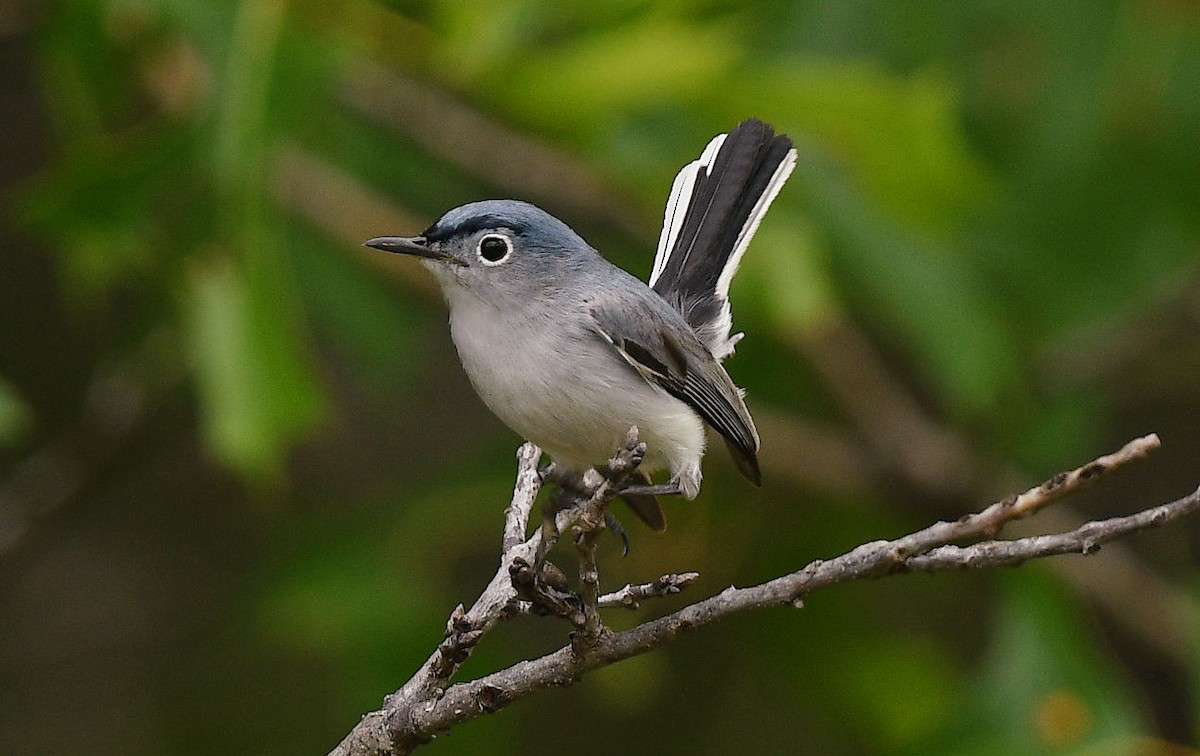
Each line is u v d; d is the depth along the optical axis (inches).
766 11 453.1
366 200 486.9
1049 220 464.1
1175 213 463.2
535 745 548.7
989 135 469.4
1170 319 539.5
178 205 377.7
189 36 380.5
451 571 535.2
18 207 425.1
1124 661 554.6
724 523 503.2
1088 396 504.1
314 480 574.6
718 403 334.6
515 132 440.5
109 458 523.8
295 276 492.1
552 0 412.2
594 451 319.9
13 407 376.8
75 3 414.9
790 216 427.5
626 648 249.3
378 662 468.4
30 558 570.6
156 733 547.2
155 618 566.3
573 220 510.9
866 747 527.8
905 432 504.7
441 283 324.8
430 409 591.5
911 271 430.0
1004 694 418.3
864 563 236.2
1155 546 579.5
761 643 528.1
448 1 398.0
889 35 452.1
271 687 553.9
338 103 473.7
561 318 315.3
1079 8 445.1
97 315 563.2
